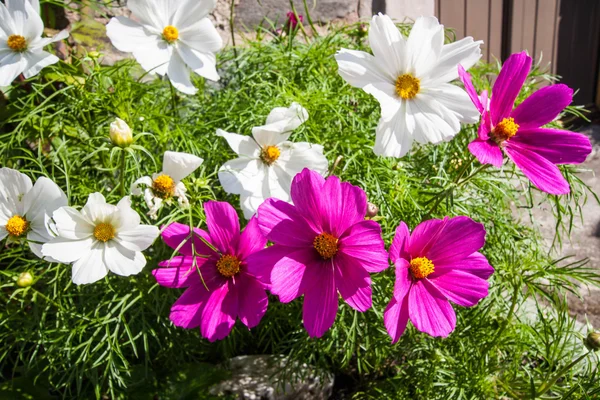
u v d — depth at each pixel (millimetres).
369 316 551
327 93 601
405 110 467
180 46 547
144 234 452
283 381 549
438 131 460
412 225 565
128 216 450
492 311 608
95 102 571
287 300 418
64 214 446
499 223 617
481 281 428
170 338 561
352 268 419
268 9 797
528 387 561
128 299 542
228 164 497
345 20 827
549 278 577
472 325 577
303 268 427
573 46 1111
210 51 552
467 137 611
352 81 464
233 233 465
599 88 1126
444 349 573
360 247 416
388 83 467
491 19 1053
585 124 1099
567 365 540
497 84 454
